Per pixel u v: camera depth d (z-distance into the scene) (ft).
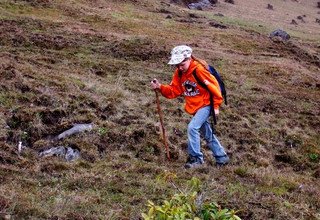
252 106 47.88
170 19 96.73
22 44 55.77
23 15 71.26
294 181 29.37
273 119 44.57
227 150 34.81
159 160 30.50
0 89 37.32
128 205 22.44
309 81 65.00
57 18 74.74
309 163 34.99
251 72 63.72
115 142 31.86
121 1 103.86
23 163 26.45
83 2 91.61
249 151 35.50
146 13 97.50
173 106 42.22
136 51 61.26
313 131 43.88
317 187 29.22
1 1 76.33
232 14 128.88
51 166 26.32
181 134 35.88
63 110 34.58
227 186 26.37
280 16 139.85
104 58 56.75
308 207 25.34
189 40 77.15
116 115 36.86
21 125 32.01
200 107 28.02
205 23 99.55
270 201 24.93
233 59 69.10
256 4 151.02
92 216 20.70
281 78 63.98
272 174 30.07
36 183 23.90
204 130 29.35
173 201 15.38
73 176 25.25
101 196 23.30
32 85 39.27
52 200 21.97
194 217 14.58
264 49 82.07
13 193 21.74
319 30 128.88
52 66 48.57
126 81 48.24
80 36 64.03
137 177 26.25
